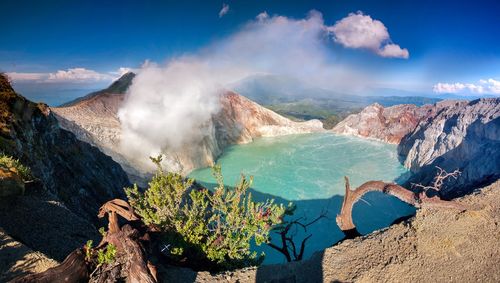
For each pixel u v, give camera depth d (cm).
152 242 853
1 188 906
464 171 3406
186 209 1017
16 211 895
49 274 552
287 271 892
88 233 983
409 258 899
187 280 793
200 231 949
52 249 809
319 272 885
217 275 842
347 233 1242
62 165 1852
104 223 1620
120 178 2731
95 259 641
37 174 1432
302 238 3241
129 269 630
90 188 1992
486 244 934
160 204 937
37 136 1698
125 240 666
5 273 586
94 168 2295
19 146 1402
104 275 620
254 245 2945
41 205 991
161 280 748
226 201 1055
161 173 1022
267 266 909
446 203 1077
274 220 1041
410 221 1048
